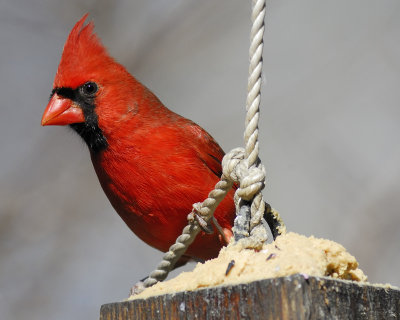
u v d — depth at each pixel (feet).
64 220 37.32
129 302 14.25
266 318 12.50
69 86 21.77
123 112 21.44
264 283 12.60
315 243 13.87
